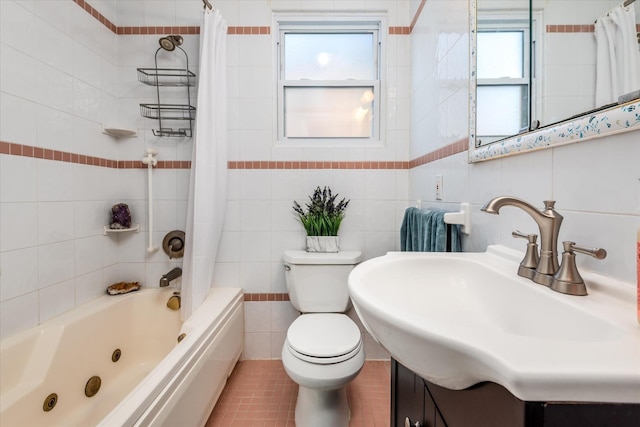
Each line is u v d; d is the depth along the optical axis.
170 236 1.73
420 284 0.76
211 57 1.56
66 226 1.38
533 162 0.70
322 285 1.53
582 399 0.28
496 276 0.66
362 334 1.74
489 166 0.89
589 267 0.56
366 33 1.80
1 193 1.10
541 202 0.67
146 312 1.67
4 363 1.06
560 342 0.34
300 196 1.74
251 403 1.39
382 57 1.75
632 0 0.47
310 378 1.08
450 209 1.16
